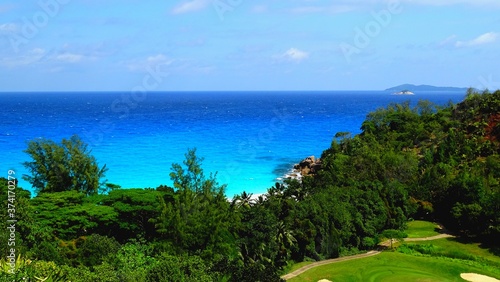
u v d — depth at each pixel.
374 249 69.38
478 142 98.75
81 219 58.81
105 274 36.22
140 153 142.50
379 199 74.44
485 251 65.69
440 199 80.88
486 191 75.25
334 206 69.12
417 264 60.31
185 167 123.19
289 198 73.38
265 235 59.12
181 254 50.69
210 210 56.44
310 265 61.59
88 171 79.06
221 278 36.56
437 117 124.62
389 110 139.12
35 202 61.81
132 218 62.19
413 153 101.94
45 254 45.09
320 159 126.62
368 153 94.81
